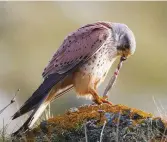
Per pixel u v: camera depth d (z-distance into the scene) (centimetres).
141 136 904
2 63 2728
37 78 2569
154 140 907
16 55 2886
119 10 3453
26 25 3117
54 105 1470
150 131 915
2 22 3097
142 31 3136
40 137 941
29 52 2934
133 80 2547
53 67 1059
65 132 928
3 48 2947
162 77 2645
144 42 2912
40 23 3138
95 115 941
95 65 1076
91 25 1112
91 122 927
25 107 987
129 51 1117
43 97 1006
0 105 1525
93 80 1079
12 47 2980
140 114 941
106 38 1085
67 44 1082
